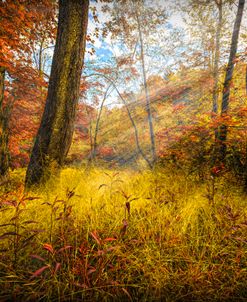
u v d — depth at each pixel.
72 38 2.88
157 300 1.14
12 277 1.15
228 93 4.59
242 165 3.46
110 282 1.13
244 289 1.20
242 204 2.25
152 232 1.64
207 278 1.26
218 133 3.92
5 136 4.12
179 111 6.09
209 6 5.36
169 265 1.38
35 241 1.44
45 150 2.88
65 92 2.93
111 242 1.52
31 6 4.32
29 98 5.44
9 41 3.83
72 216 1.71
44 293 1.10
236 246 1.50
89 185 2.89
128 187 2.85
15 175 4.25
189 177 3.34
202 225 1.82
